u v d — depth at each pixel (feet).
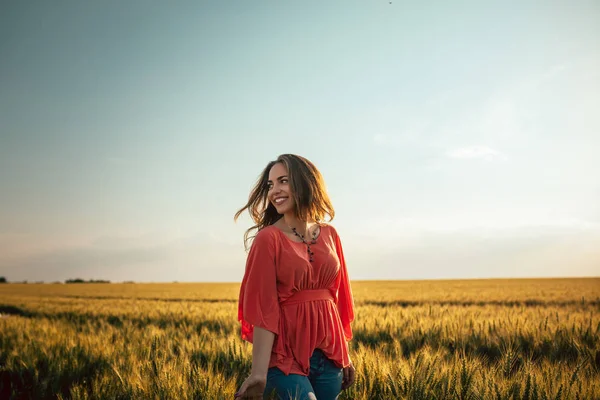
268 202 8.70
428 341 21.99
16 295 125.39
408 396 11.34
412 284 188.85
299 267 7.66
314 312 7.81
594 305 53.78
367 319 31.76
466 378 11.67
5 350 23.70
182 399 12.03
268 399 7.44
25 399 16.19
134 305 71.67
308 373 7.59
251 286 7.50
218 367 16.17
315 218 8.25
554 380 11.87
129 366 16.11
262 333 7.33
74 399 13.92
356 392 11.85
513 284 164.86
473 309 44.19
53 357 20.26
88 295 124.47
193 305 67.67
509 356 13.56
